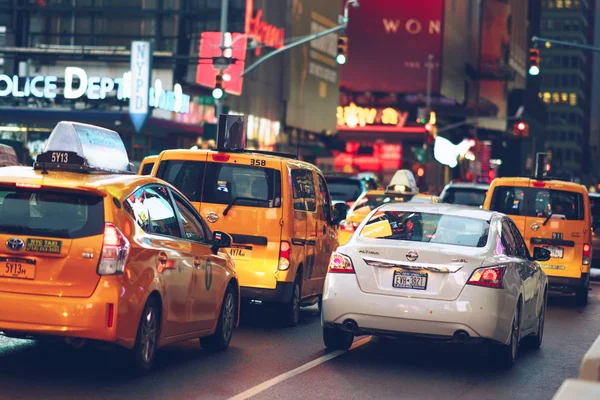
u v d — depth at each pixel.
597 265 31.45
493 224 12.99
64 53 65.31
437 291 11.91
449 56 134.38
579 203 22.55
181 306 11.18
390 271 12.11
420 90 131.12
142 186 10.69
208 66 67.88
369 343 14.48
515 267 12.72
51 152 10.44
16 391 9.51
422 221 12.89
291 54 85.69
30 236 9.74
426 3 130.75
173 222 11.32
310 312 18.64
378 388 10.81
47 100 63.91
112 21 67.81
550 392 11.18
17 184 9.88
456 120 150.38
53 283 9.70
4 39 67.00
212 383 10.52
